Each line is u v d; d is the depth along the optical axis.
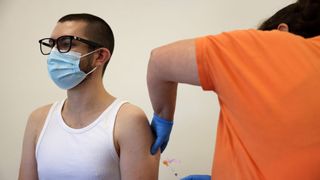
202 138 1.75
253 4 1.70
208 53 0.56
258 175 0.53
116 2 1.95
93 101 1.08
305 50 0.52
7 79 2.05
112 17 1.94
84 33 1.09
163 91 0.77
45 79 1.99
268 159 0.51
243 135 0.55
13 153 2.01
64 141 1.05
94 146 1.01
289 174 0.48
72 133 1.05
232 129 0.59
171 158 1.79
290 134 0.48
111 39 1.19
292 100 0.49
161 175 1.79
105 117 1.04
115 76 1.91
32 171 1.13
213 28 1.76
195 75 0.59
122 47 1.91
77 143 1.03
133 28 1.91
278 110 0.49
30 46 2.03
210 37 0.58
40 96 1.99
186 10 1.82
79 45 1.08
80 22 1.10
